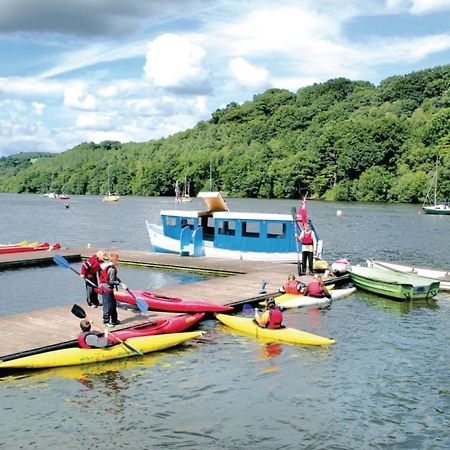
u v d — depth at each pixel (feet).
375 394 41.47
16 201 473.67
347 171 403.95
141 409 38.52
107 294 52.19
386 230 189.47
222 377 44.32
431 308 68.59
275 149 490.49
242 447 33.83
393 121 401.49
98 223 229.25
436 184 331.36
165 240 111.34
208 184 503.61
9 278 91.50
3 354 44.62
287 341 53.21
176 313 59.72
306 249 82.79
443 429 36.37
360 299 73.20
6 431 35.35
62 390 41.32
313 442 34.55
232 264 94.12
